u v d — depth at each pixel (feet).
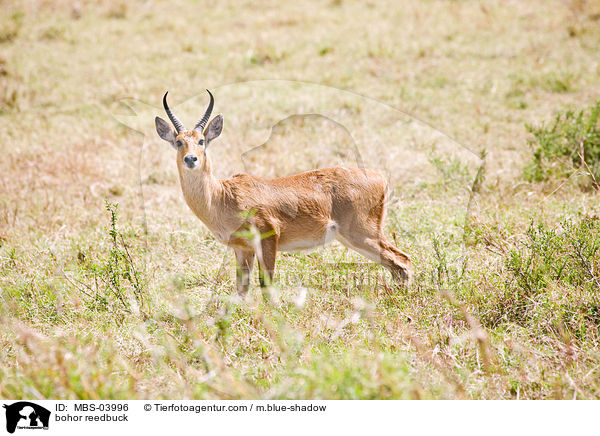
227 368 38.58
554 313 42.16
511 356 39.17
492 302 44.47
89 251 55.77
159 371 38.86
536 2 124.26
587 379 36.76
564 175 64.28
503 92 90.63
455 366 38.19
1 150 79.82
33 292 48.96
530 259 45.42
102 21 127.34
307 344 40.47
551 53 101.91
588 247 46.42
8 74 101.14
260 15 127.24
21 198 68.49
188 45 111.86
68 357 37.29
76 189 70.59
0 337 42.63
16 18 124.57
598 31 107.45
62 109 91.81
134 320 45.42
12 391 35.47
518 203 61.00
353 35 114.32
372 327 42.34
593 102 84.69
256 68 102.12
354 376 34.60
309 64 102.68
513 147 75.61
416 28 115.85
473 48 105.91
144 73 100.89
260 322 44.04
